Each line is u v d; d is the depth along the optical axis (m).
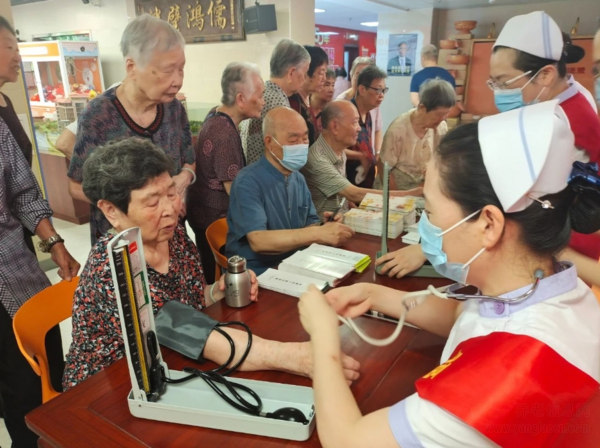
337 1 4.21
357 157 2.95
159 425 0.83
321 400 0.65
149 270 1.15
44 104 4.61
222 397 0.85
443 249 0.65
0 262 1.53
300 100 2.92
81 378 1.09
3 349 1.53
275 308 1.25
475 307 0.70
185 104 4.37
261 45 4.04
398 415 0.57
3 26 1.73
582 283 0.66
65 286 1.39
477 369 0.54
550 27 1.50
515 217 0.58
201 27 4.37
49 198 4.56
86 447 0.78
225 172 2.23
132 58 1.68
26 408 1.59
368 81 2.87
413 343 1.05
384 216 1.48
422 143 2.42
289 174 1.91
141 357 0.83
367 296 1.03
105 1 5.16
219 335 1.00
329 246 1.66
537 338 0.55
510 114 0.59
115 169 1.04
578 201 0.60
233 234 1.83
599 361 0.58
